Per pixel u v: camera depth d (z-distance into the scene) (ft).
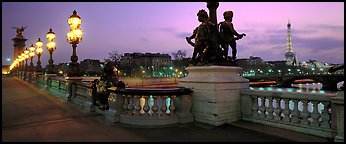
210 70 25.00
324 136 19.70
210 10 27.04
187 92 25.70
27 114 30.63
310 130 20.63
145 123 24.22
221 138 19.75
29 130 22.49
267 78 325.21
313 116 20.62
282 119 22.91
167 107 25.68
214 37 25.91
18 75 187.11
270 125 23.65
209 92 24.68
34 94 57.26
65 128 23.22
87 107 33.55
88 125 24.45
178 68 361.92
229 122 25.04
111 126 23.95
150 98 26.43
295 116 21.81
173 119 24.66
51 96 53.16
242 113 26.21
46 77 69.05
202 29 26.40
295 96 21.56
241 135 20.58
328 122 19.76
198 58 27.55
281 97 22.67
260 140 19.16
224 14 27.78
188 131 21.97
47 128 23.26
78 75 44.50
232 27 26.81
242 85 26.89
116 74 32.35
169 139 19.48
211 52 25.86
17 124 24.99
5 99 46.73
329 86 263.49
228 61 26.89
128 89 25.31
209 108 24.64
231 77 26.03
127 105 25.73
